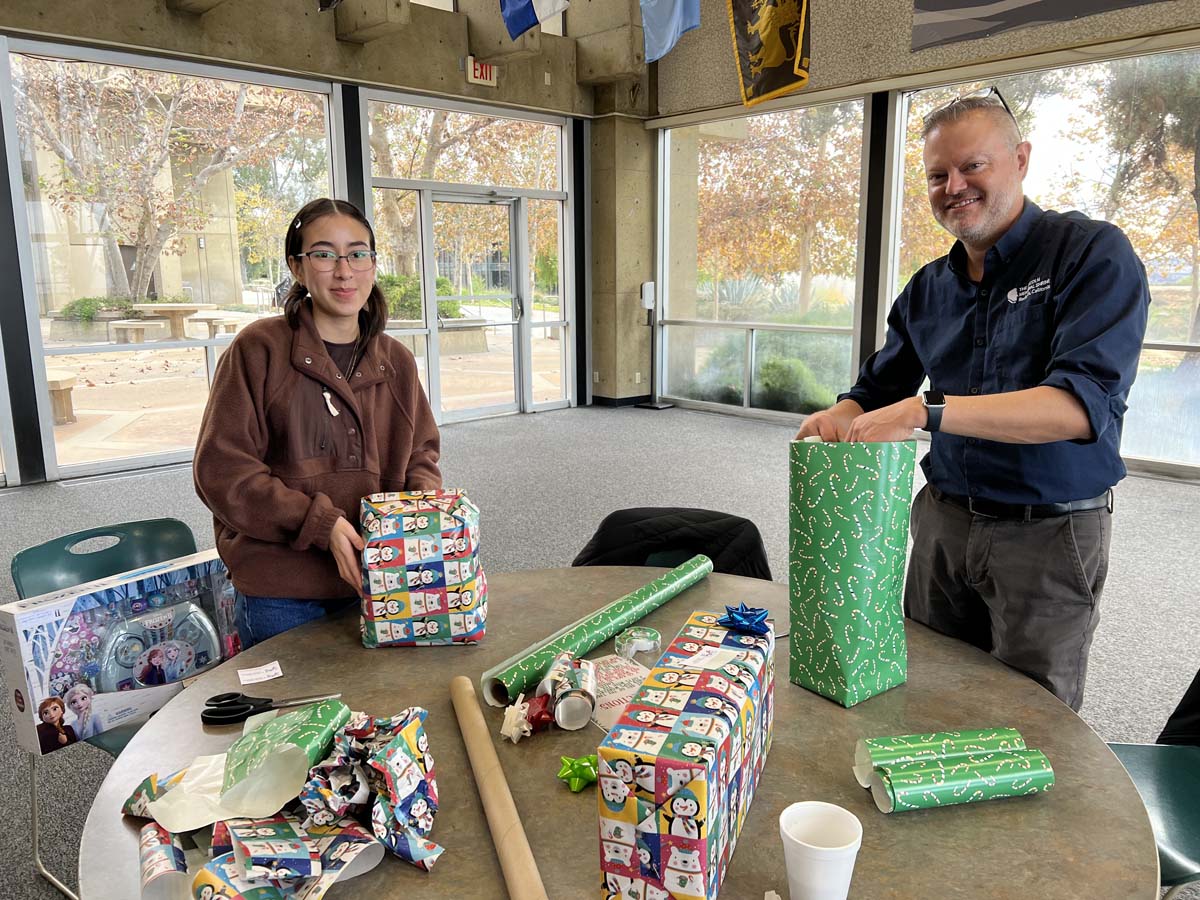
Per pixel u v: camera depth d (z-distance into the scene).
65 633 1.35
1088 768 0.96
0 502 4.56
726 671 0.85
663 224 7.55
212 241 5.48
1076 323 1.31
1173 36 4.44
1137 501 4.43
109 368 5.20
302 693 1.16
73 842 1.85
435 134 6.47
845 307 6.30
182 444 5.57
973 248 1.51
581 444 6.02
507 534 3.97
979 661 1.24
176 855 0.80
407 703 1.13
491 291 7.12
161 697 1.47
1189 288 4.68
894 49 5.59
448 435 6.41
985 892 0.76
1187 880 1.14
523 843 0.81
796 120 6.34
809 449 1.06
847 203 6.15
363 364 1.56
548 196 7.27
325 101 5.86
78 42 4.74
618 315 7.54
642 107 7.27
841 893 0.70
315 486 1.51
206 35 5.11
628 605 1.33
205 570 1.53
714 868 0.71
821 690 1.12
